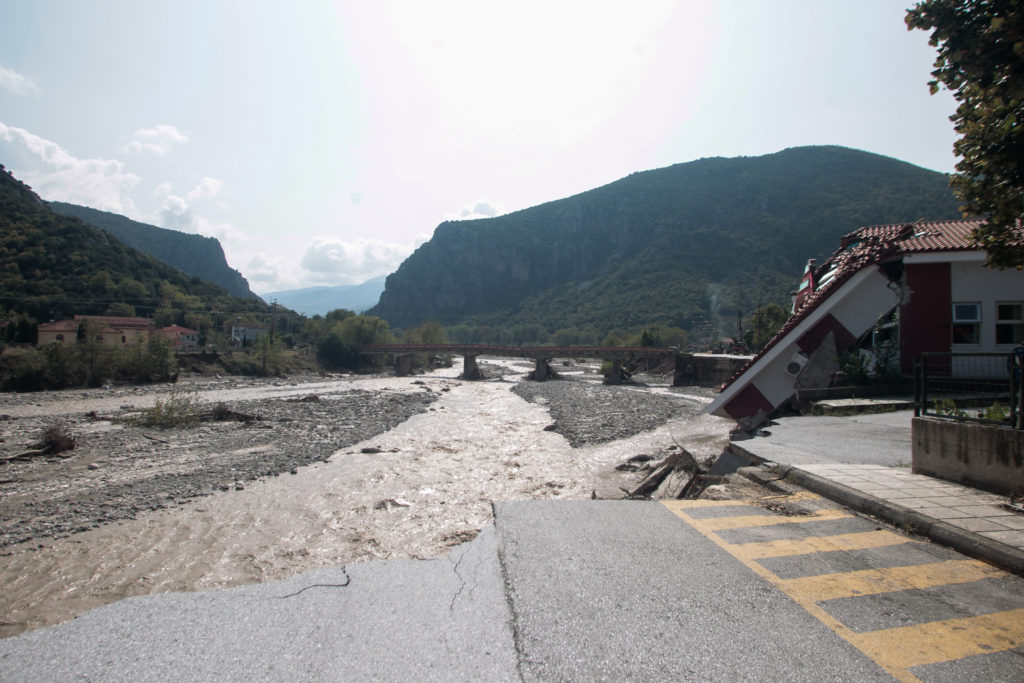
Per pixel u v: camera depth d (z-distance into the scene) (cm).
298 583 527
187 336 9856
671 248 19925
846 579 462
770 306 6391
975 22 580
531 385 5503
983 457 661
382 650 387
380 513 1091
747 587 450
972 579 459
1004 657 344
